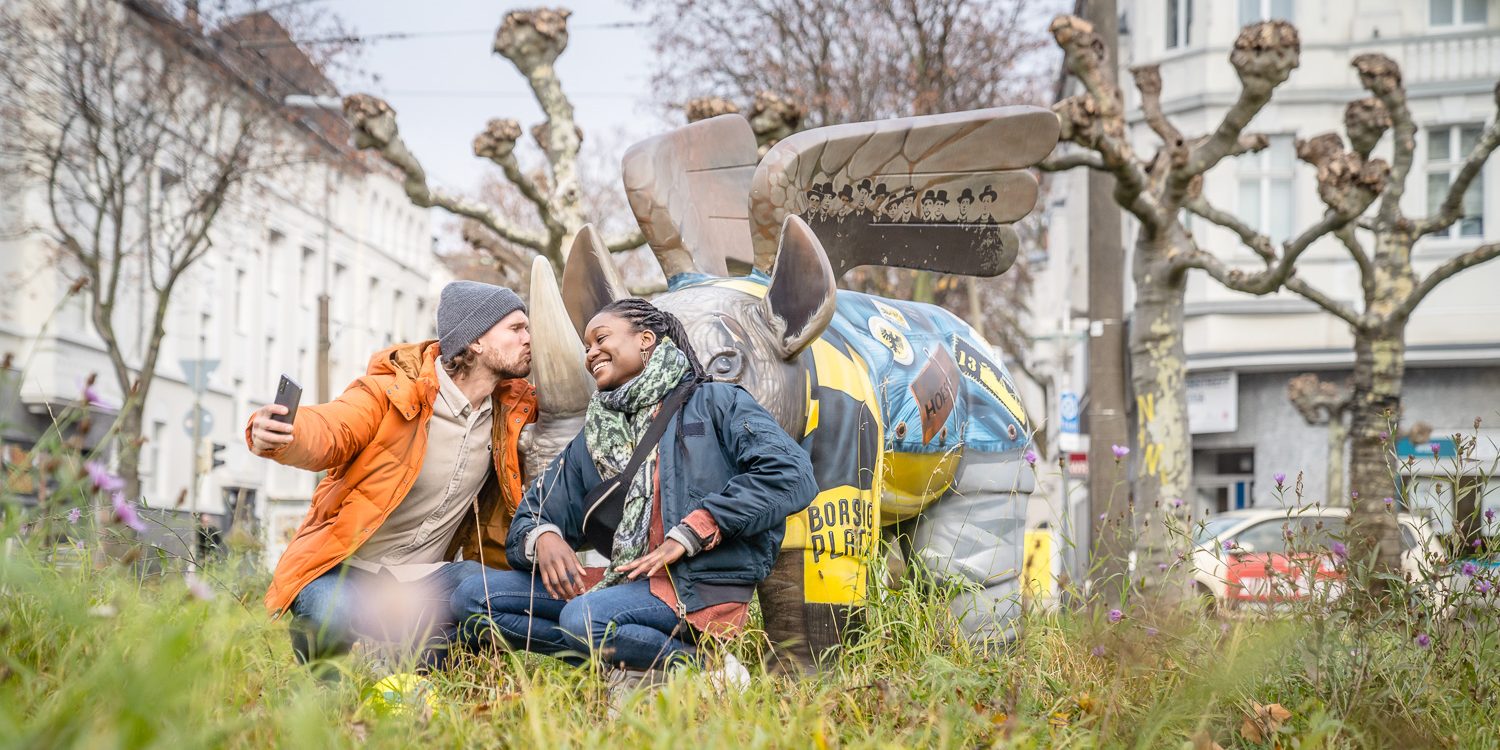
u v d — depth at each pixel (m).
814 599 4.76
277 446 4.35
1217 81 22.88
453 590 4.74
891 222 5.54
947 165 5.53
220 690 3.50
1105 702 4.30
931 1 21.39
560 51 12.02
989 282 28.17
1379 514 7.23
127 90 22.70
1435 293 21.91
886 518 5.71
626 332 4.56
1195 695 4.23
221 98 22.59
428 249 57.69
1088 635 5.20
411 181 11.59
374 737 3.29
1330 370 22.33
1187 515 6.24
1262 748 4.12
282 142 24.61
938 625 5.20
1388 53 22.39
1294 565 5.26
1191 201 12.59
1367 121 12.74
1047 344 34.28
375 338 50.81
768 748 3.41
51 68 20.50
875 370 5.41
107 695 2.96
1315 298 12.70
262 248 39.34
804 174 5.19
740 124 5.48
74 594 3.96
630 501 4.49
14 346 25.48
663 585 4.41
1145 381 11.80
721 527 4.33
